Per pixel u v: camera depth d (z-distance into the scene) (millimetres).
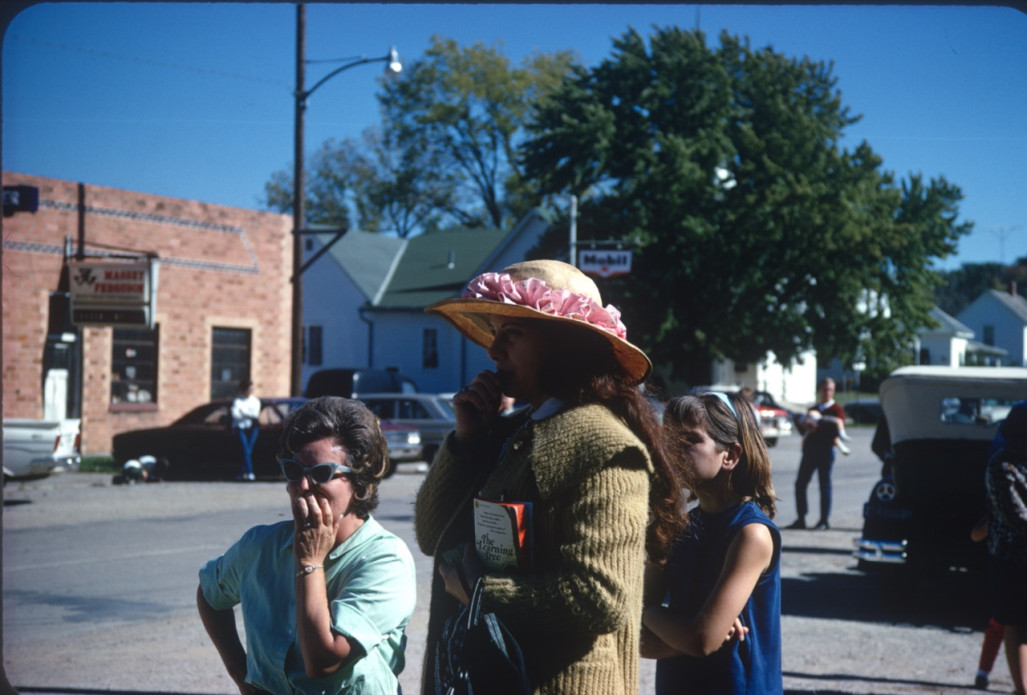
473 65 56312
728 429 3084
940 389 8758
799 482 13539
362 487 2514
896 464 8938
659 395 2600
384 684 2521
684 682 2998
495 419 2535
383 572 2518
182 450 19219
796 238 35375
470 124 57594
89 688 5656
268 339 27266
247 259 26641
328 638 2410
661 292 35938
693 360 37219
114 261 21516
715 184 36656
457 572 2348
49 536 11445
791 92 37688
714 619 2859
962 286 109500
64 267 22125
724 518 3045
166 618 7492
